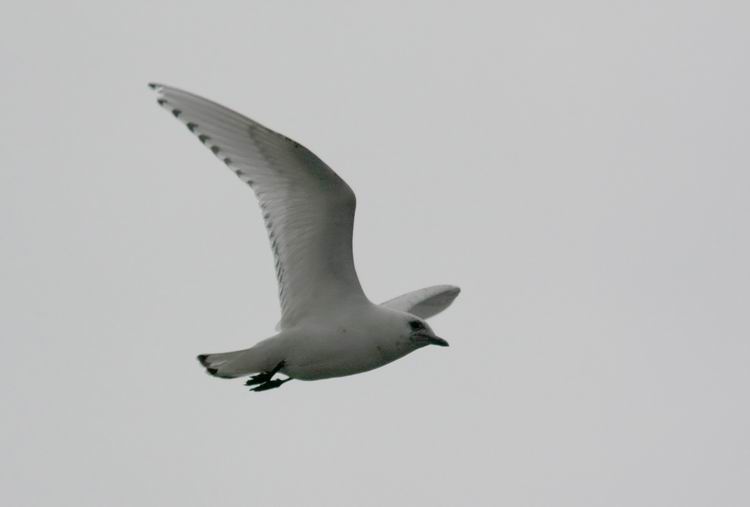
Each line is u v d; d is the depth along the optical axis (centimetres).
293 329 1496
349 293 1507
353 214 1445
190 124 1390
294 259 1478
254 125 1394
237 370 1510
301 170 1415
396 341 1515
